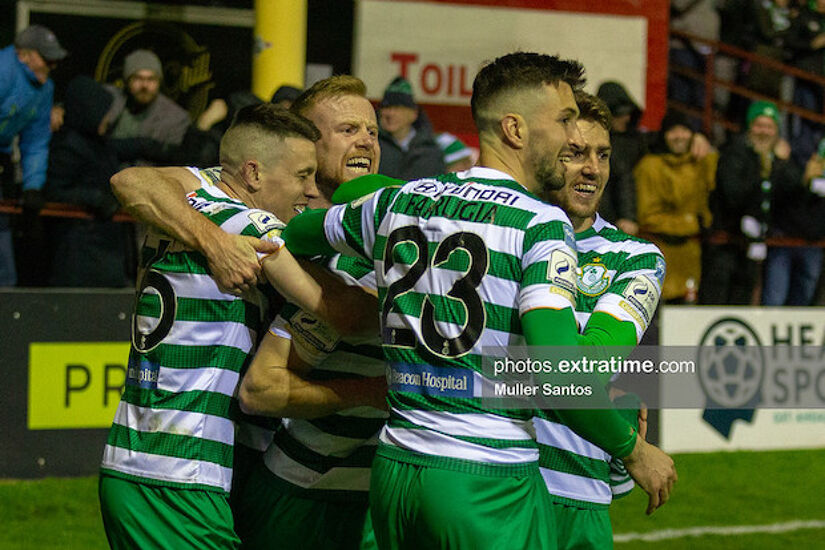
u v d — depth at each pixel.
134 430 11.75
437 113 34.34
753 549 21.91
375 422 12.22
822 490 26.17
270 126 12.24
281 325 11.52
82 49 30.81
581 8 35.41
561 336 9.40
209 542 11.57
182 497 11.50
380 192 10.73
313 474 12.26
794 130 39.00
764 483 26.55
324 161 13.08
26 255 25.83
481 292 9.78
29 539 20.36
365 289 11.60
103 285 25.78
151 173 11.92
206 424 11.60
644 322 11.29
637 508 24.59
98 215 25.55
